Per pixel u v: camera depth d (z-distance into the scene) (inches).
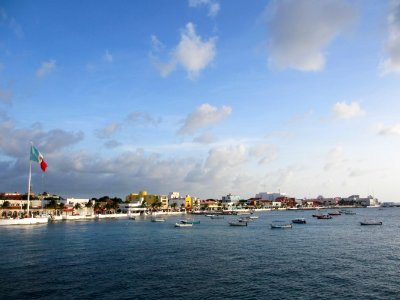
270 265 2463.1
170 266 2415.1
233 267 2390.5
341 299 1706.4
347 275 2164.1
